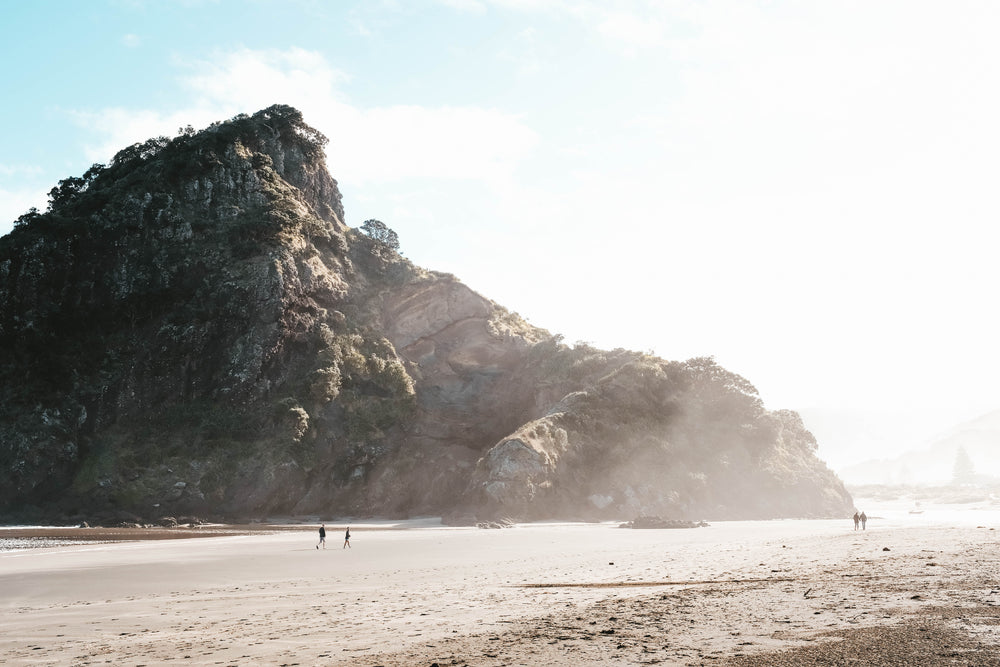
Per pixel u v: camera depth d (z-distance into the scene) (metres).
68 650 17.39
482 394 148.12
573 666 13.03
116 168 161.88
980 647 12.78
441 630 17.95
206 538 68.06
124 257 134.25
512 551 49.41
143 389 123.00
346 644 16.58
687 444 122.62
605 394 129.00
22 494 104.81
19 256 126.00
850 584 22.38
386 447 126.56
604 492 108.38
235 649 16.50
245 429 120.50
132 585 32.47
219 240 141.25
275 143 172.25
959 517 110.94
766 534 65.19
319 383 127.25
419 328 155.12
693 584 26.23
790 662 12.26
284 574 36.44
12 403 112.25
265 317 131.38
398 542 60.19
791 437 134.62
